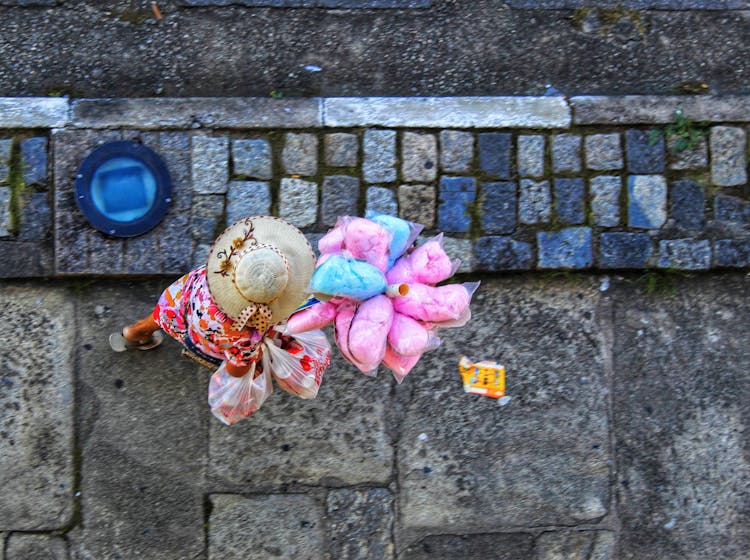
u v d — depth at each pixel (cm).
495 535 384
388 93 386
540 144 386
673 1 401
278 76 383
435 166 381
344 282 266
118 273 368
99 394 373
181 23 381
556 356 390
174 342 379
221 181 373
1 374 370
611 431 390
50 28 376
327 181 377
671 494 390
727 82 399
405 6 390
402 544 381
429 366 385
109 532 370
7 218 362
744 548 390
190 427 375
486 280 389
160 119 370
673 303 395
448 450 384
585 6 397
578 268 385
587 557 387
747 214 390
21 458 368
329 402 380
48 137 366
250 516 375
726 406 394
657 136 388
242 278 271
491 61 392
